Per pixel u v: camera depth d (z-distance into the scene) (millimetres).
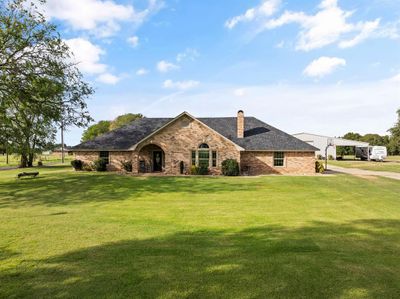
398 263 6078
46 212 11641
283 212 11758
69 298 4598
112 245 7324
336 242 7602
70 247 7164
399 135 63750
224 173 26156
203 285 5020
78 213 11445
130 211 11891
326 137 55344
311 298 4582
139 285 5027
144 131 32594
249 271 5598
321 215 11172
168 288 4910
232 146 27188
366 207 12789
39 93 19828
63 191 17312
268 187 19031
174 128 27469
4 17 18562
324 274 5465
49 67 20734
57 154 95125
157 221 10117
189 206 13008
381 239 7922
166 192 17000
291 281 5168
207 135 27312
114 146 29812
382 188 18625
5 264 6059
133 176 24969
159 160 29766
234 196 15727
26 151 22422
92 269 5746
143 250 6906
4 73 18844
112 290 4852
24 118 20953
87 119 23922
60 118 22453
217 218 10641
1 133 20266
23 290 4887
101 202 13961
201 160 27406
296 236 8188
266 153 28594
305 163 28562
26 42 19172
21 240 7750
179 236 8180
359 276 5387
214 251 6820
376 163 44719
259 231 8773
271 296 4637
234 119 33969
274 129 31766
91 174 26547
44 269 5773
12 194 16391
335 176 25500
